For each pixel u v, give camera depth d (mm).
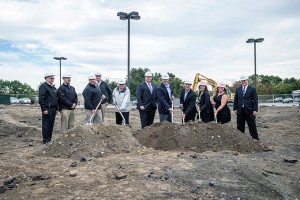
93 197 5152
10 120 15914
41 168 6922
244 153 8914
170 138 9117
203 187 5793
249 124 10633
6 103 44062
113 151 8297
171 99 10883
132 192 5344
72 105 10586
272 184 6383
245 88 10609
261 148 9383
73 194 5309
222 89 10828
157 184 5750
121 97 11406
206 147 8891
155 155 7910
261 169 7270
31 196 5305
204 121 10781
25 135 12719
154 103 10945
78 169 6723
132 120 20453
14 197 5305
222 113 10711
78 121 19172
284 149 9750
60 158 7992
